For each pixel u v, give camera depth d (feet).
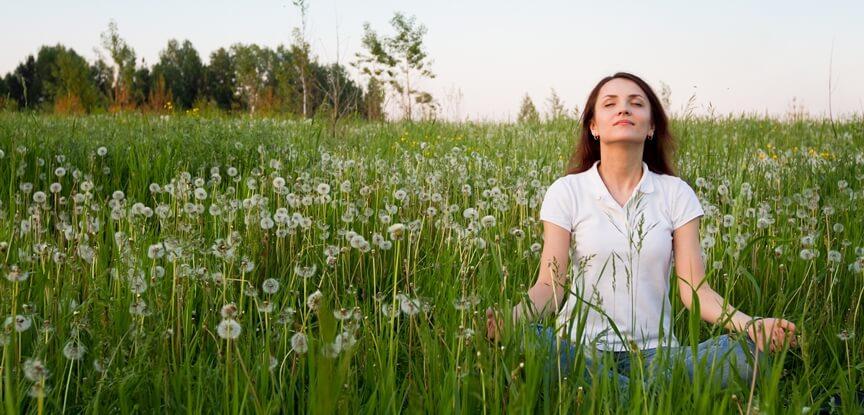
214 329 9.25
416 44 59.98
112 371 7.73
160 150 21.13
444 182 17.42
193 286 9.53
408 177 17.48
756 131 31.60
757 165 19.62
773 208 15.11
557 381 7.81
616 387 7.16
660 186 10.11
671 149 10.88
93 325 8.25
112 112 49.65
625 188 10.11
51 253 9.91
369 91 40.63
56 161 19.04
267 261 12.12
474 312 8.08
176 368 7.59
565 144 26.55
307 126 32.17
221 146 21.90
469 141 29.32
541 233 13.19
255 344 8.43
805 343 7.46
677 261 9.99
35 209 11.68
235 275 11.05
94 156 19.44
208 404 7.57
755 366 6.82
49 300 8.71
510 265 10.74
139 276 8.63
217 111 42.55
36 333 8.55
